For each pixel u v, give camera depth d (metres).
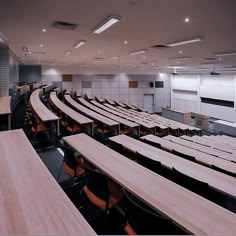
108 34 4.94
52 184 1.62
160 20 3.82
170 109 16.30
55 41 5.93
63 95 11.83
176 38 5.27
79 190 3.22
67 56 9.52
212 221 1.45
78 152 2.90
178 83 18.31
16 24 4.24
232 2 2.98
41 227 1.15
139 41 5.68
